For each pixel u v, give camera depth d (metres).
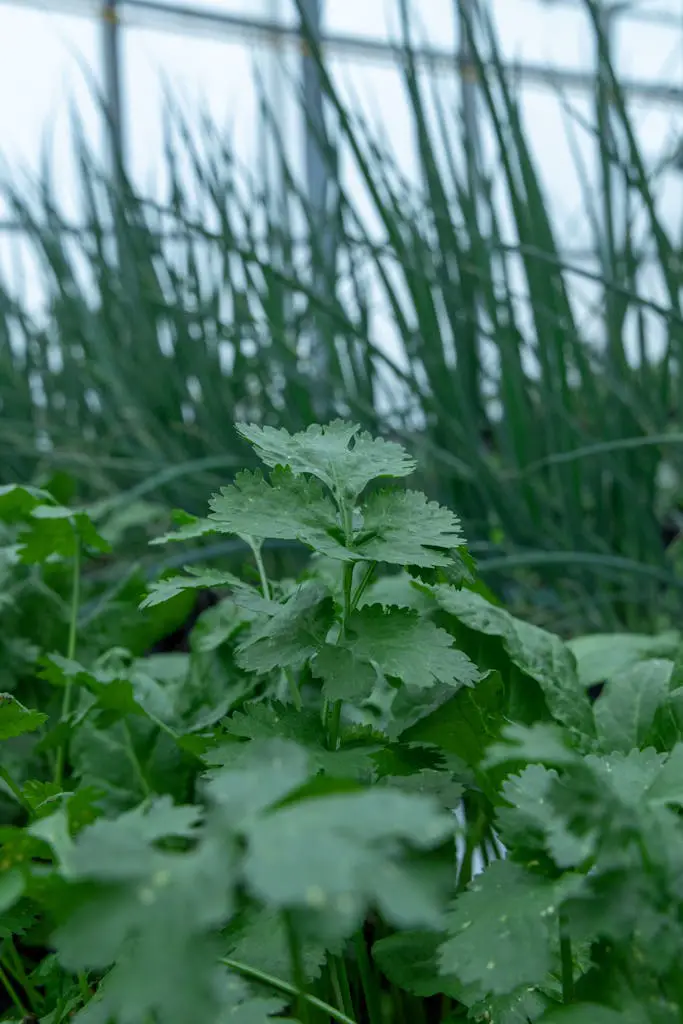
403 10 0.82
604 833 0.32
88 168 1.17
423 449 0.83
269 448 0.42
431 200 0.84
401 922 0.25
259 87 0.97
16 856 0.34
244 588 0.43
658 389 0.87
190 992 0.28
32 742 0.57
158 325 1.12
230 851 0.29
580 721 0.46
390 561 0.40
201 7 2.61
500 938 0.34
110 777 0.52
